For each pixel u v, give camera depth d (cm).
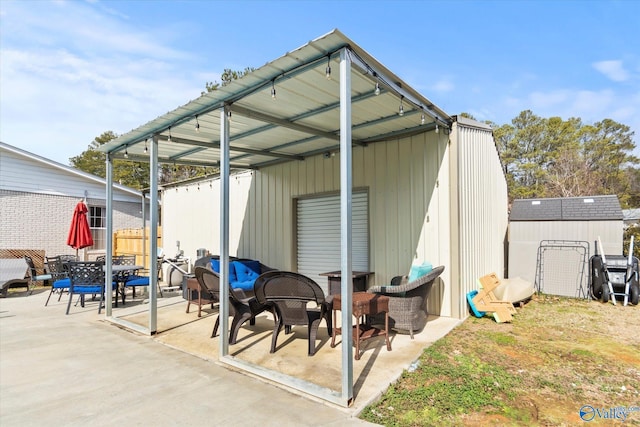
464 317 525
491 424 248
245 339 432
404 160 565
